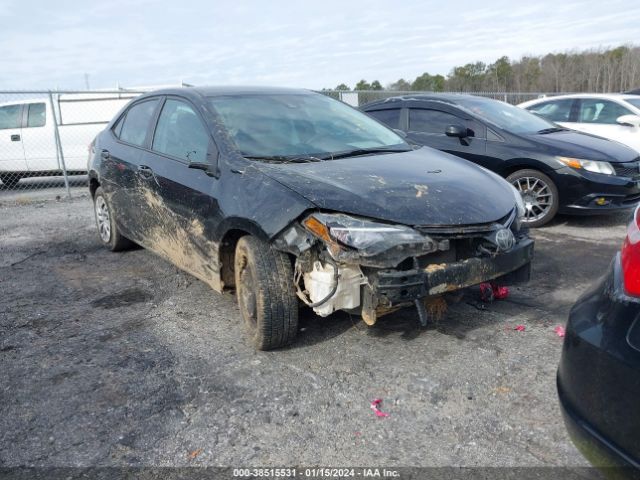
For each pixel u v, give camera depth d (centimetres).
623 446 177
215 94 440
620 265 200
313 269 308
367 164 369
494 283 346
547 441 254
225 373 321
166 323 398
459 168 390
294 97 470
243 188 343
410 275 295
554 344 345
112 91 1045
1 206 934
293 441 260
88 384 314
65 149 1163
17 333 388
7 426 277
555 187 626
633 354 177
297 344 353
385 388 301
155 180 436
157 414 284
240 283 354
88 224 747
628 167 619
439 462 243
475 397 291
